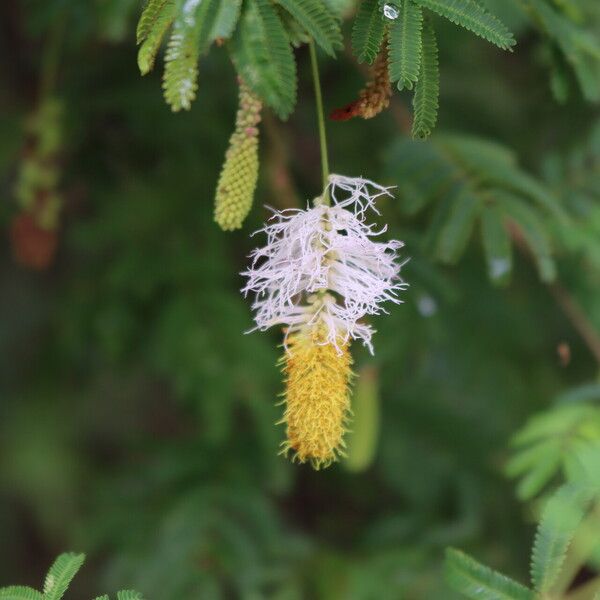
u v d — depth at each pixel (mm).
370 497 948
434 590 753
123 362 823
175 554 734
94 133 766
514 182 667
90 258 823
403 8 559
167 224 761
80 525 849
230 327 733
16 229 734
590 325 779
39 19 723
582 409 657
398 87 555
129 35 721
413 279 691
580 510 586
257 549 748
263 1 553
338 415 569
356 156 778
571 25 639
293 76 552
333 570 765
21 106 809
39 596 581
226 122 757
